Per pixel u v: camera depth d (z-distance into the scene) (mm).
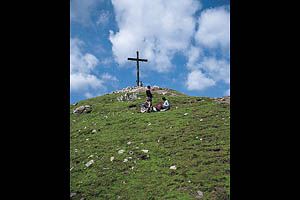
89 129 11680
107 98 19422
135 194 4844
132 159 6957
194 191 4586
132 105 15969
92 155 7766
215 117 10352
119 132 10406
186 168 5773
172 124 10211
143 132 9812
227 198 4141
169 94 18859
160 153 7125
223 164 5656
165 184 5098
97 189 5312
